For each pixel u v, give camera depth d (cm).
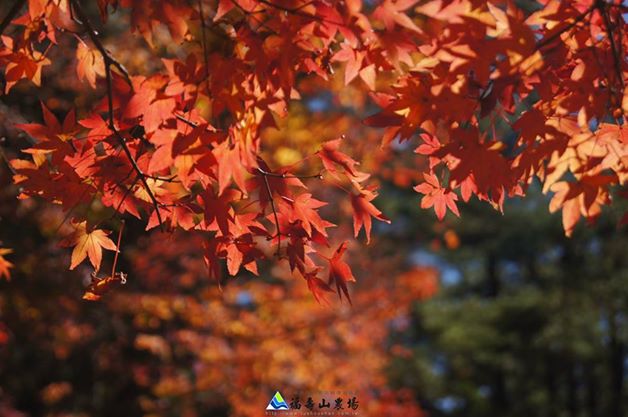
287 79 213
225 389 986
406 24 199
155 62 754
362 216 261
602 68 222
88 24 234
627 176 246
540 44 210
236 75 212
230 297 955
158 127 210
